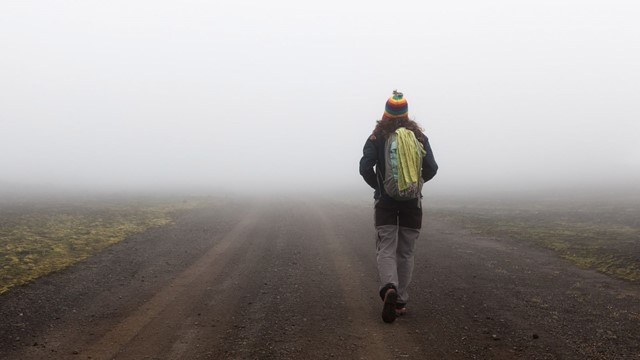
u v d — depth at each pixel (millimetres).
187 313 5004
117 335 4320
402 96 4703
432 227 13195
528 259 8062
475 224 14016
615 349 3832
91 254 8227
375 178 4723
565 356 3725
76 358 3787
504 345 3992
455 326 4500
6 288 5668
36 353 3869
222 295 5734
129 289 5980
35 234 10500
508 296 5566
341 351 3920
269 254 8562
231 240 10352
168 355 3855
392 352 3887
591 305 5141
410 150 4492
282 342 4129
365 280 6461
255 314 4957
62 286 5953
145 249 8969
